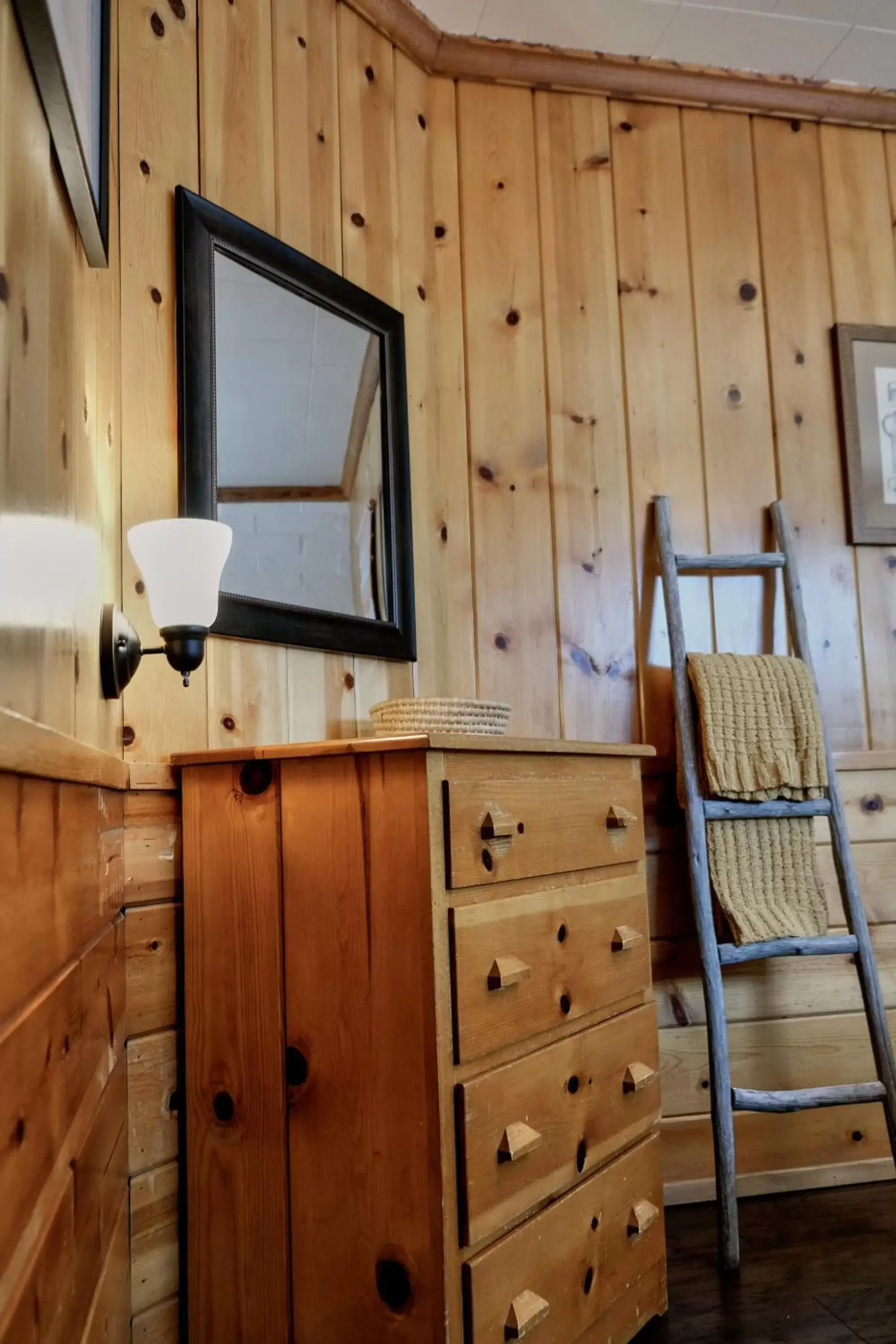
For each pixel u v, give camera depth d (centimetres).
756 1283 156
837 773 204
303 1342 115
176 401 144
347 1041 115
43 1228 67
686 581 205
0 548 58
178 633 116
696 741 188
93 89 101
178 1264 125
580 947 137
